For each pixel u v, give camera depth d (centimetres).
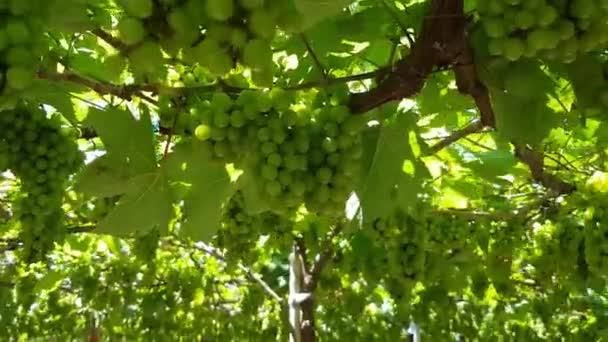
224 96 194
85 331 804
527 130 211
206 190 230
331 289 589
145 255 480
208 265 727
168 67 240
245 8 154
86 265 660
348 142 190
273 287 713
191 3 155
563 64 196
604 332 657
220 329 745
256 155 191
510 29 168
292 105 197
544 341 754
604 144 342
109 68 172
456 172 465
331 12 150
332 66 260
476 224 507
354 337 695
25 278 637
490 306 773
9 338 781
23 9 159
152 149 222
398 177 233
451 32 190
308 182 190
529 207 493
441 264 491
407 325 698
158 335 701
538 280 586
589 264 389
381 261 496
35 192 279
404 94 200
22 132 265
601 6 160
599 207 389
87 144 400
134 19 157
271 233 367
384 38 240
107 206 374
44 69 195
